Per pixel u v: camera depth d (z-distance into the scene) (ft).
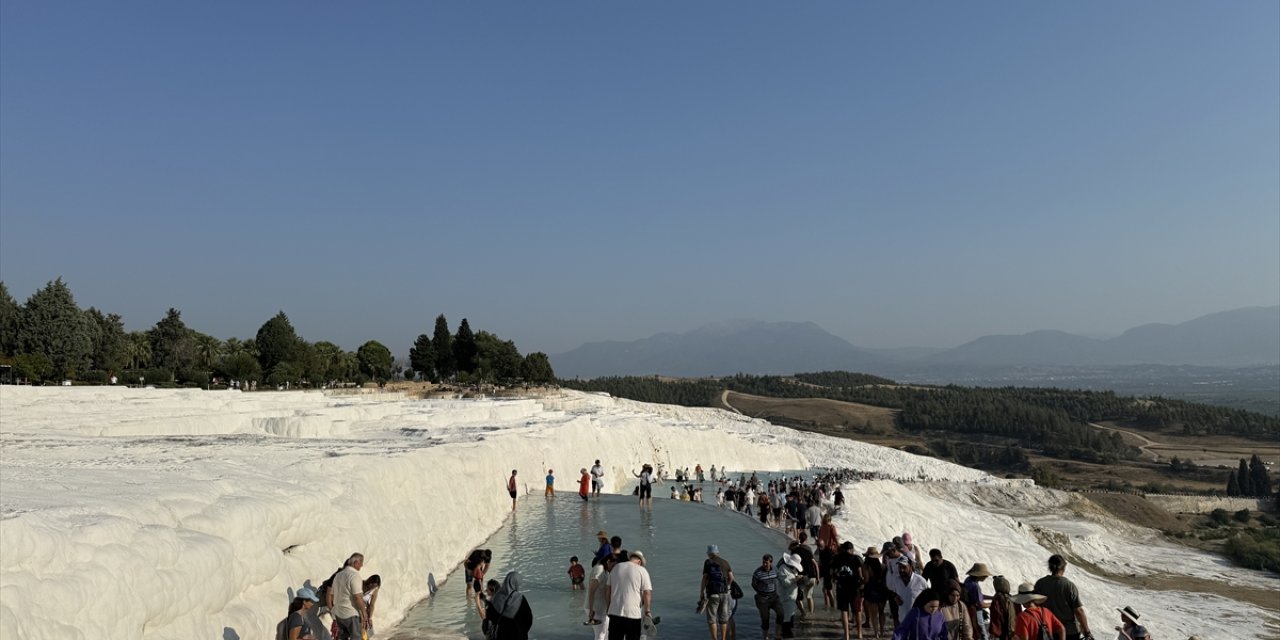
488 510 81.25
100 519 29.89
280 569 39.45
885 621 50.96
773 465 242.99
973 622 38.73
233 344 376.89
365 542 49.19
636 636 38.81
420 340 391.24
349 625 38.27
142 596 28.50
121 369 305.53
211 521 35.58
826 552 54.13
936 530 155.53
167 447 71.77
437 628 48.44
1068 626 36.63
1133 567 195.52
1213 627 144.05
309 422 105.09
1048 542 196.54
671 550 73.15
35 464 51.01
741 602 56.49
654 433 204.23
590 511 95.76
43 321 253.44
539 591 57.52
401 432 114.93
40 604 23.97
